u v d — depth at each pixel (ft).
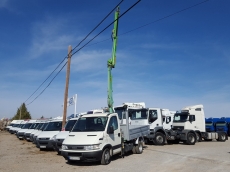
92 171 30.25
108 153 35.17
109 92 44.29
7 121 213.05
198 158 39.17
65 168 32.71
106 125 36.22
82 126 37.29
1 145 66.64
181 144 64.39
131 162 35.99
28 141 78.95
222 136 74.38
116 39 45.78
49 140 51.24
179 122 68.13
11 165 35.63
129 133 40.83
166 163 34.99
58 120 59.57
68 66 64.49
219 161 36.24
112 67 45.39
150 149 52.01
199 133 70.79
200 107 72.38
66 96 62.39
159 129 60.18
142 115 57.77
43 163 36.94
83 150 32.99
